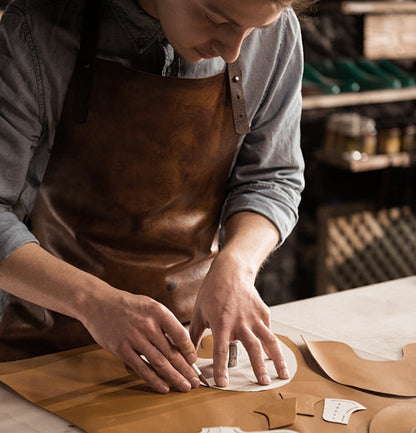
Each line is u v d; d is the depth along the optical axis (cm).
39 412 112
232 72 140
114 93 133
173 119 137
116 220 142
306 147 388
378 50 370
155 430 105
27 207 142
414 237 407
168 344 120
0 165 125
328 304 158
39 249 126
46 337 139
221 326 125
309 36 372
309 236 398
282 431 105
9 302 141
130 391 118
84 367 127
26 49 125
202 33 111
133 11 130
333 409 112
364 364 128
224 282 130
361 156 353
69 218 140
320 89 337
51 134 134
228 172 152
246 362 129
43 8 126
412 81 364
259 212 145
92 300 121
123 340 118
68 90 131
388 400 116
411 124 386
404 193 399
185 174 143
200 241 151
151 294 146
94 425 107
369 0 340
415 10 354
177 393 117
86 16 129
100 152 137
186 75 140
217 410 112
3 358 138
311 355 130
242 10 102
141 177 140
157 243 145
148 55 137
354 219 391
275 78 145
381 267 404
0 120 124
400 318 151
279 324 146
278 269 393
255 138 150
